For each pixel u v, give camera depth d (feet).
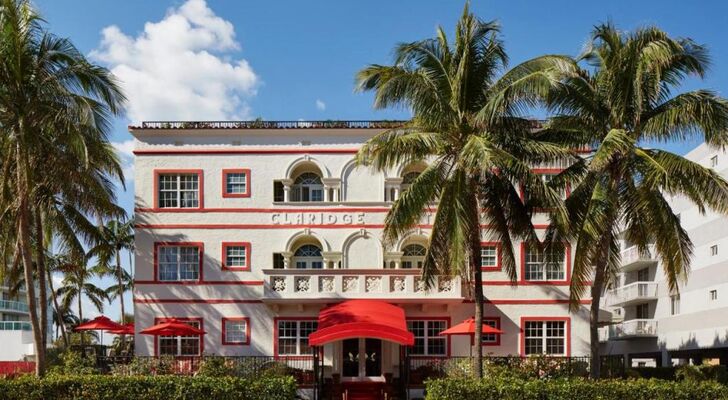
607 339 186.50
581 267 76.79
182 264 109.19
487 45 77.71
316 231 109.29
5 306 259.80
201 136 111.65
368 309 95.81
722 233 138.41
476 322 78.02
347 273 103.76
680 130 76.54
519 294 107.86
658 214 76.54
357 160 76.89
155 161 110.93
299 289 103.96
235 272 108.68
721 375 108.06
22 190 80.18
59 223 107.76
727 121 72.33
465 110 77.36
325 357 105.60
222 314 107.76
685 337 151.43
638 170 77.71
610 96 77.92
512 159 70.95
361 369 104.94
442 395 70.33
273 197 110.22
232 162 111.14
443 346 106.63
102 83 83.92
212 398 73.31
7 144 80.43
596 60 80.59
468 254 81.76
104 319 117.91
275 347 106.63
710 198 72.43
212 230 109.60
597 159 70.33
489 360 96.68
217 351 106.93
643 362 192.65
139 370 94.79
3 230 97.91
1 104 79.05
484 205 80.59
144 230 109.29
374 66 75.05
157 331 95.45
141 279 108.17
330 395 98.99
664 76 78.79
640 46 76.43
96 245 115.24
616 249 85.15
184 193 110.73
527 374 91.86
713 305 139.95
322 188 113.39
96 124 81.20
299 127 110.73
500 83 75.31
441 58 78.38
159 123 111.04
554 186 83.10
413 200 75.77
